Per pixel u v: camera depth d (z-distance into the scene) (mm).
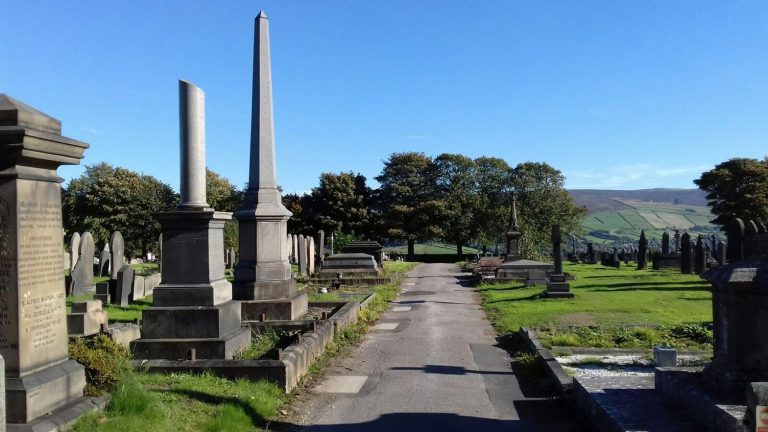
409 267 47812
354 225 73000
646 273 34375
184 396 7180
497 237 72188
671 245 88750
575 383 7930
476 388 8938
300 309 14758
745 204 50969
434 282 32312
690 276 30734
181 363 8484
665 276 31109
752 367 5777
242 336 10578
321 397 8414
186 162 10531
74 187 68000
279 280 14422
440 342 12945
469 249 88438
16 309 5457
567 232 74312
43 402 5449
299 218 72812
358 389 8867
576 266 46531
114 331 10359
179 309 9938
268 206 14625
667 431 5562
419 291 26562
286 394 8328
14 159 5590
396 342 12953
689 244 32812
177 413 6500
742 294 5801
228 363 8461
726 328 6074
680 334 12578
